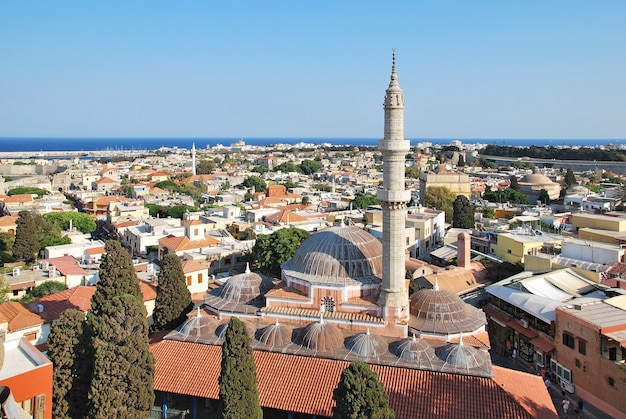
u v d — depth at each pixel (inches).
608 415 2090.3
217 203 7445.9
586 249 3198.8
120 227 5546.3
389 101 2116.1
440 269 3595.0
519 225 4665.4
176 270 2539.4
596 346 2149.4
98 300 2278.5
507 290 2876.5
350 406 1275.8
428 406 1732.3
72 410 1779.0
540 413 1707.7
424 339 2087.8
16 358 1686.8
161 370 2011.6
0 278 3053.6
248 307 2279.8
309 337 2031.3
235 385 1483.8
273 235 3956.7
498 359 2736.2
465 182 7229.3
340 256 2235.5
